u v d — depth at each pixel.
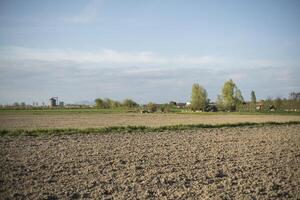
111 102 151.00
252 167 17.05
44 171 15.22
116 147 22.75
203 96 111.81
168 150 21.84
